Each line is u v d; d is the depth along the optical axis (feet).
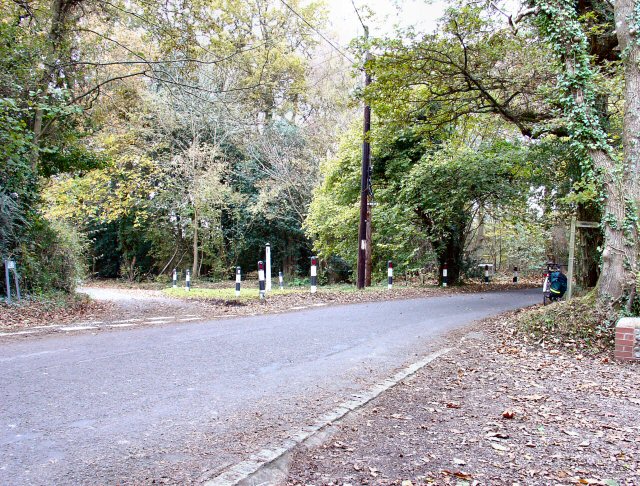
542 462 11.75
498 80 40.98
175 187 94.73
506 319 35.47
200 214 96.84
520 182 66.39
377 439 13.10
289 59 75.51
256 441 12.53
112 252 112.16
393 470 11.18
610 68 39.65
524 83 40.96
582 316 28.19
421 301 49.32
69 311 37.35
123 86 52.60
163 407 14.94
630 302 27.25
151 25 43.29
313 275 53.21
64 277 44.88
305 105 98.27
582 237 49.83
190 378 18.28
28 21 44.42
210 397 16.14
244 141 94.58
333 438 13.15
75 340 24.95
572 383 19.80
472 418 14.94
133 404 15.08
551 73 39.11
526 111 43.60
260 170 99.86
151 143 89.61
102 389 16.44
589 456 12.16
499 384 19.21
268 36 63.10
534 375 20.94
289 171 95.40
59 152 47.47
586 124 28.71
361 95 42.06
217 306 43.32
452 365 22.09
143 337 26.27
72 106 40.09
